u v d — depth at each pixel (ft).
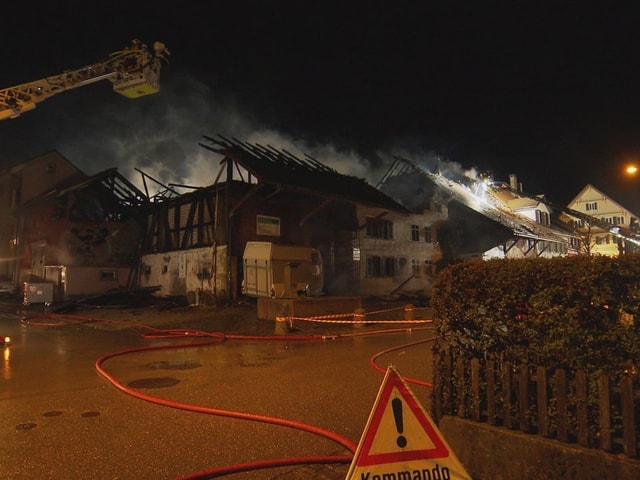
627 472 10.75
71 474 14.39
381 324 57.36
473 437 13.58
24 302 84.28
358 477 9.18
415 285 104.68
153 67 60.59
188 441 17.08
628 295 11.72
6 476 14.26
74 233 95.81
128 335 49.52
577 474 11.50
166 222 91.97
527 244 126.62
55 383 26.63
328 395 23.56
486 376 13.70
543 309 12.84
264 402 22.30
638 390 11.11
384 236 99.86
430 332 50.93
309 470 14.58
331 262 86.99
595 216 175.94
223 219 76.28
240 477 14.08
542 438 12.29
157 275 90.84
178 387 25.45
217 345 42.16
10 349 39.70
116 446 16.62
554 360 12.69
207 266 78.07
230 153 74.79
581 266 12.35
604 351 11.83
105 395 23.73
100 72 60.70
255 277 67.41
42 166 106.83
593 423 11.66
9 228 109.91
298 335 47.21
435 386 15.10
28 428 18.61
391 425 9.45
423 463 9.47
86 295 90.74
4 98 57.06
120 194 103.65
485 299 14.05
